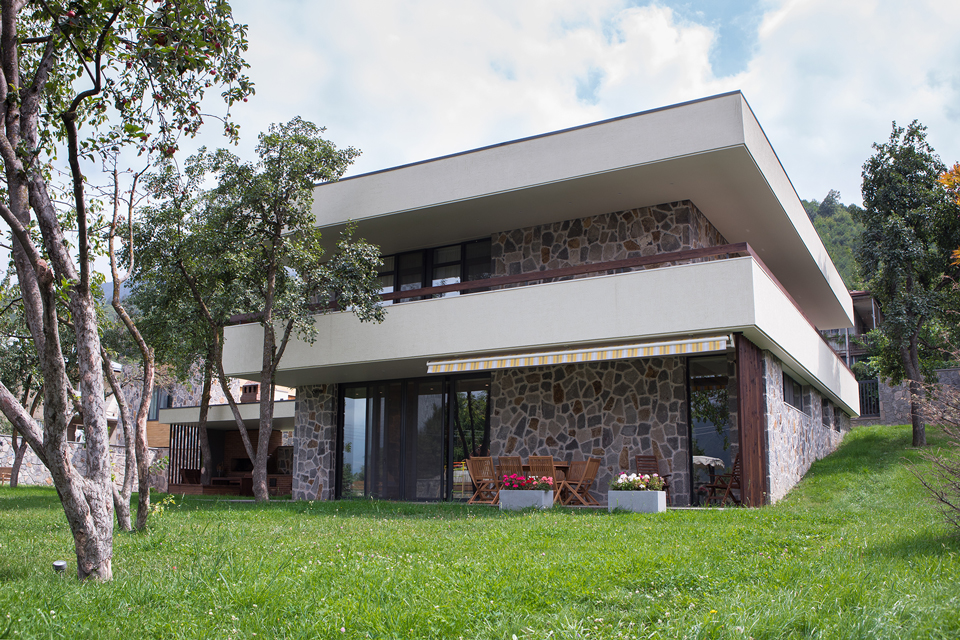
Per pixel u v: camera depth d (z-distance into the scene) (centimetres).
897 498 1233
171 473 2797
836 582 452
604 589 479
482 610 412
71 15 607
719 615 383
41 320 577
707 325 1256
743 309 1228
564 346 1437
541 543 719
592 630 376
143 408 948
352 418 1964
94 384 589
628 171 1393
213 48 678
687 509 1202
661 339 1327
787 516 979
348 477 1934
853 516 977
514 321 1458
